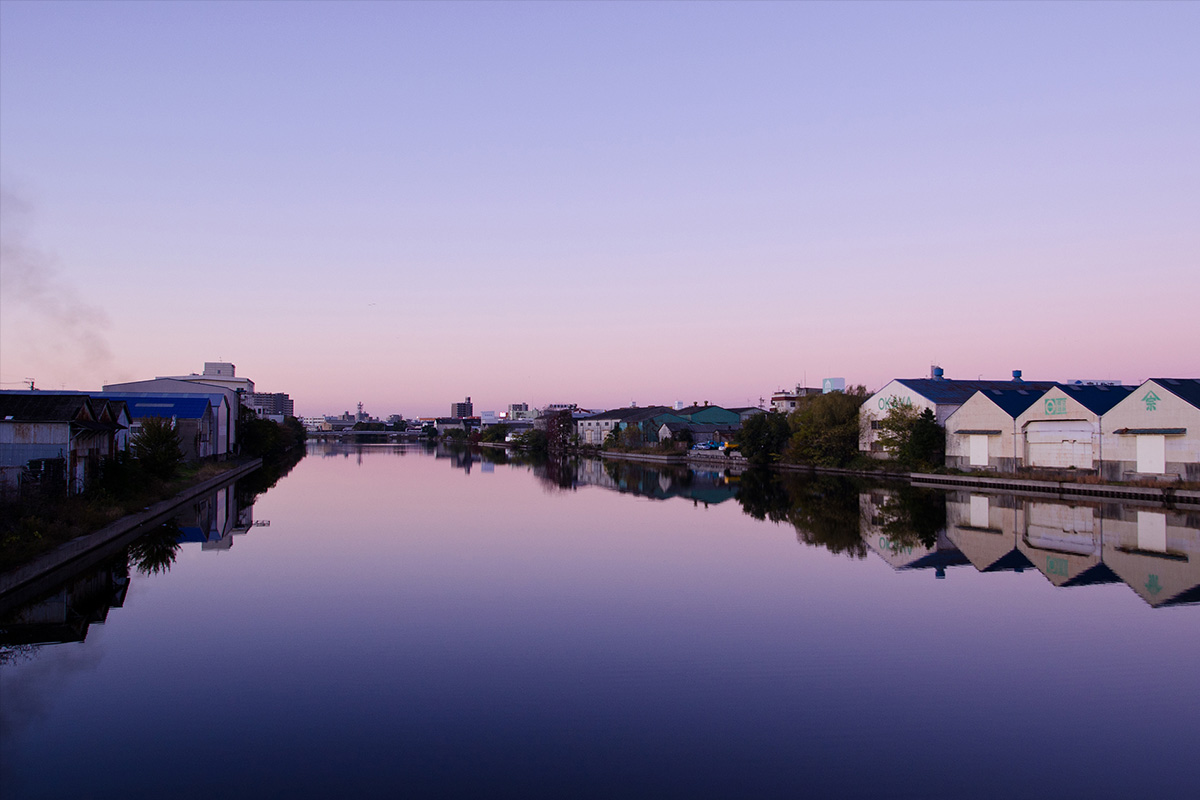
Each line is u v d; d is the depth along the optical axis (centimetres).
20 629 1669
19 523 2277
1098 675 1388
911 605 1883
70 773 1009
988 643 1574
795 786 984
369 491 5159
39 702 1255
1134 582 2128
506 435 18662
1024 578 2184
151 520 3375
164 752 1071
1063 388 4953
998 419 5409
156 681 1352
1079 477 4622
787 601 1925
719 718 1199
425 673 1397
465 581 2159
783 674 1393
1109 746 1105
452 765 1038
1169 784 994
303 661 1460
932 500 4275
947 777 1012
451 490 5247
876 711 1227
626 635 1633
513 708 1234
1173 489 3956
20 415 3066
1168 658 1479
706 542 2852
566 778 1003
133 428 5066
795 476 6544
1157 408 4269
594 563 2434
